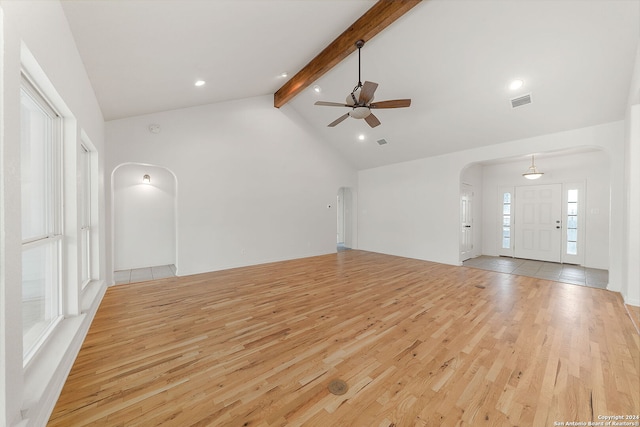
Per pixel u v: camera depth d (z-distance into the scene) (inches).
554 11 106.9
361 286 160.7
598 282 169.5
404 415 60.1
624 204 144.6
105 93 128.9
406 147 236.1
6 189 43.4
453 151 221.1
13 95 45.8
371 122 151.3
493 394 66.8
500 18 115.1
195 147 193.8
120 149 166.2
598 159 213.6
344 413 60.9
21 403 48.5
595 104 141.2
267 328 104.3
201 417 59.7
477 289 154.6
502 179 266.7
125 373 75.4
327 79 186.2
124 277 181.5
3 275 42.5
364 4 120.3
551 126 164.6
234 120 212.2
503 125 175.8
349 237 317.7
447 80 154.5
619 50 113.0
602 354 84.7
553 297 140.4
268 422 58.4
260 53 140.8
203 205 197.3
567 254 228.8
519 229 256.4
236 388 69.4
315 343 92.6
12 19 46.0
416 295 143.9
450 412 61.0
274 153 235.1
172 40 103.5
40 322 84.7
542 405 62.9
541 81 138.0
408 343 92.4
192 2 85.8
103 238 149.5
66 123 90.9
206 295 143.9
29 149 78.9
